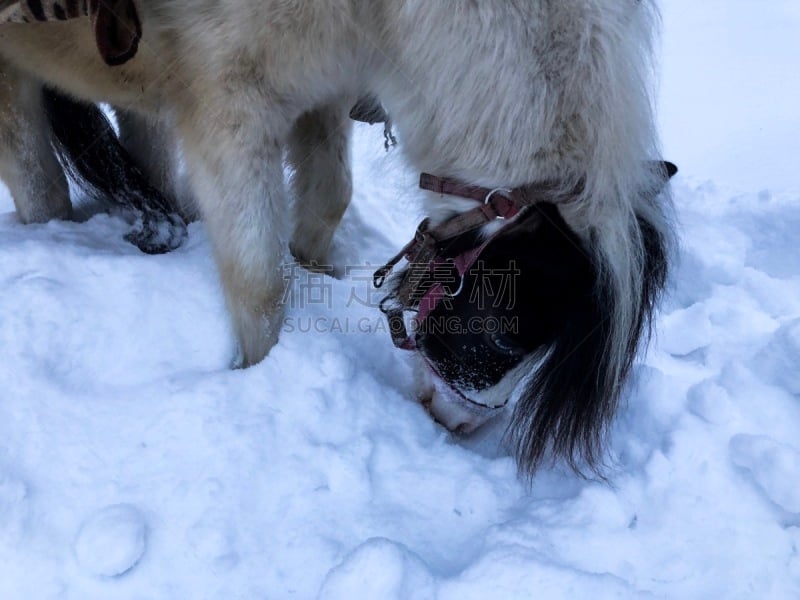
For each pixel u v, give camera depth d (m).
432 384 1.83
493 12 1.44
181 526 1.50
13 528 1.45
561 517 1.56
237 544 1.49
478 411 1.72
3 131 2.31
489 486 1.67
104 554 1.40
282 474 1.63
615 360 1.53
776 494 1.66
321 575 1.44
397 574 1.35
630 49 1.44
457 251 1.62
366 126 3.38
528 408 1.64
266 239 1.85
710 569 1.54
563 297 1.50
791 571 1.56
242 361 2.00
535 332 1.53
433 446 1.77
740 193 3.58
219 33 1.67
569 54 1.42
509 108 1.47
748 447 1.73
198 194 1.87
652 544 1.58
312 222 2.48
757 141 4.62
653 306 1.65
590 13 1.41
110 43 1.60
